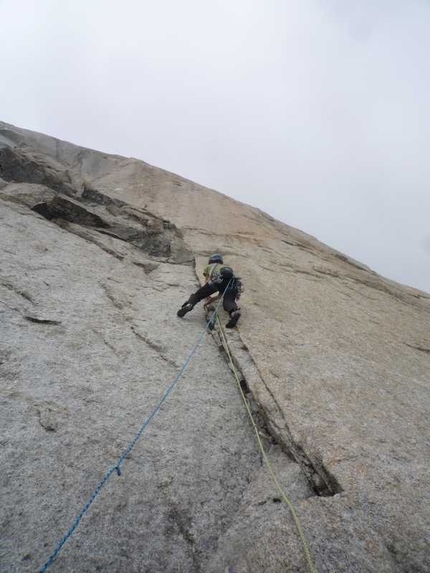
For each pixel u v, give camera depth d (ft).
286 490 10.24
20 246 21.43
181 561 8.59
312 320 23.61
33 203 29.27
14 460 9.66
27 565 7.66
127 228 32.27
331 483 10.19
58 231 26.37
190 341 18.35
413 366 20.48
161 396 13.80
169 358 16.43
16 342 14.12
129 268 26.14
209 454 11.78
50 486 9.34
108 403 12.71
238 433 13.03
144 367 15.26
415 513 9.11
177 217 51.78
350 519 8.77
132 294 22.03
